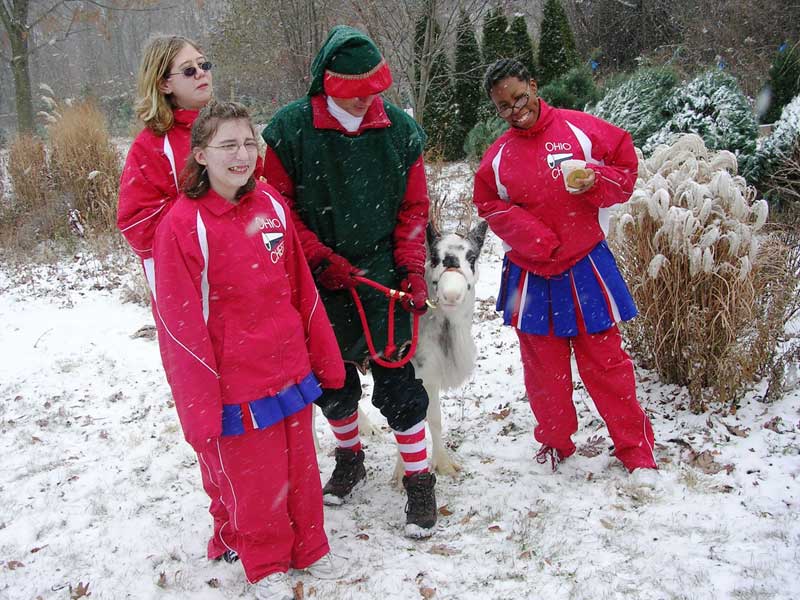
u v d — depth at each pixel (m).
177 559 3.51
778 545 3.26
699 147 4.60
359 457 4.00
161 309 2.84
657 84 9.74
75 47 34.72
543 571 3.24
